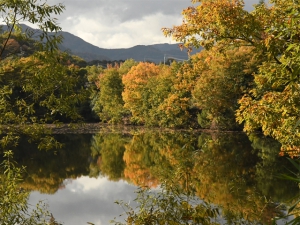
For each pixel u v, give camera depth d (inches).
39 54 257.0
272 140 1082.1
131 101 1876.2
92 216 413.7
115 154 912.3
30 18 249.6
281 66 285.3
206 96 1338.6
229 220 327.6
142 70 1974.7
